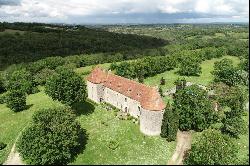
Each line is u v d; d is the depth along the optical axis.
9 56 156.12
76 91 82.50
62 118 65.69
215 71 135.00
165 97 104.62
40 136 61.12
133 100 82.75
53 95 81.31
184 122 76.06
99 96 95.06
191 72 137.75
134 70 133.38
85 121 81.69
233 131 73.62
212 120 80.94
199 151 60.28
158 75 141.38
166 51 197.38
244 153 67.19
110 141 70.44
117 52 186.25
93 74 97.12
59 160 62.25
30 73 136.38
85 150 67.44
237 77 109.69
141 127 74.56
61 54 175.00
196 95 76.94
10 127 82.94
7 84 129.00
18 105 94.50
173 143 70.31
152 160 63.44
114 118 83.06
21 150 61.81
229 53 183.50
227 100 97.25
